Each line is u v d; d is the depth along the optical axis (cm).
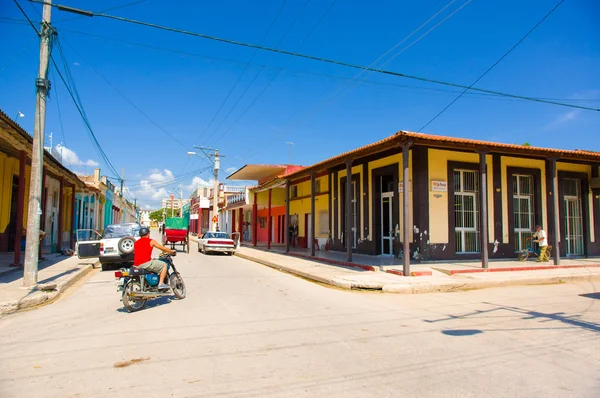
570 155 1485
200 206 5438
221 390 421
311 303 908
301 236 2756
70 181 2200
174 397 404
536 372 477
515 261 1552
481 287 1172
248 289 1099
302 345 580
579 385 437
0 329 682
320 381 446
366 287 1127
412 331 664
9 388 428
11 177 1866
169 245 2795
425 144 1285
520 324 716
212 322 716
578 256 1770
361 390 423
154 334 637
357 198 1894
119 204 6278
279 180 2311
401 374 469
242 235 4134
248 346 575
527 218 1675
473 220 1574
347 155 1529
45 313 806
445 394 413
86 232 1850
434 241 1474
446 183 1512
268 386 432
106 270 1549
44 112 1056
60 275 1243
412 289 1096
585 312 823
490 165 1595
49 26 1053
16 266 1338
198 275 1393
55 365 498
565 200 1781
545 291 1116
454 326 700
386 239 1750
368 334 643
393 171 1630
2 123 1030
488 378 457
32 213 1022
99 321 729
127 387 430
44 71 1050
